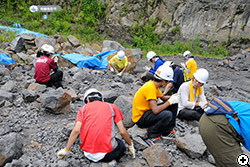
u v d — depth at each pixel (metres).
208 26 15.58
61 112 4.14
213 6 15.34
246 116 2.09
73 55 9.02
